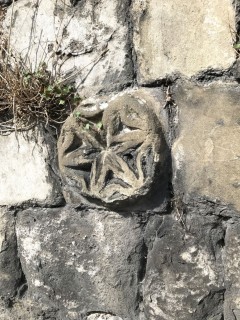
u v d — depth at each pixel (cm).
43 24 113
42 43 113
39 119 114
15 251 121
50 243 116
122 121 103
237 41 95
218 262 100
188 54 99
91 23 108
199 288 102
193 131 99
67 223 114
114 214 108
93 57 108
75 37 110
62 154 109
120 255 109
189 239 102
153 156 100
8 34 117
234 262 98
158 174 101
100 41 108
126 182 103
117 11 105
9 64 116
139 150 101
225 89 96
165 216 104
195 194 100
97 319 114
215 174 98
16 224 120
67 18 110
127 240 108
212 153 98
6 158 119
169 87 102
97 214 110
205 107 98
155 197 104
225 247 99
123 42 105
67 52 111
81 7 109
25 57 115
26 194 118
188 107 100
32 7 114
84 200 111
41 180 116
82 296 114
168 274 105
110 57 107
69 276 115
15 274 121
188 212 102
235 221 98
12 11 116
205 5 97
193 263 102
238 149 95
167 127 102
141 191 102
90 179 108
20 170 118
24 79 112
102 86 108
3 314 123
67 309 116
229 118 96
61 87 111
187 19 99
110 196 105
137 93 104
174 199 103
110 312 112
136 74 105
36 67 114
